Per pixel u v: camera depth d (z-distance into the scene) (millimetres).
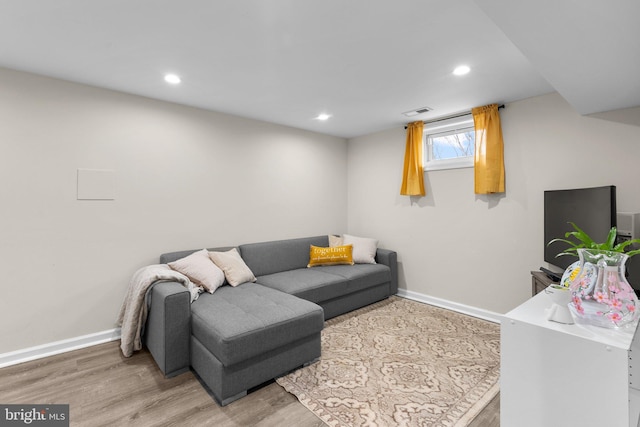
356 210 4645
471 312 3354
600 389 1057
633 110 2359
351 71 2365
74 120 2533
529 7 1169
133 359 2367
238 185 3547
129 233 2807
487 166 3090
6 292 2281
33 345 2377
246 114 3467
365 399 1891
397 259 4098
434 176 3697
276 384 2064
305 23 1739
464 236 3434
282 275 3367
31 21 1706
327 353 2471
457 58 2154
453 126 3566
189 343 2201
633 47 1456
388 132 4188
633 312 1146
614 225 1926
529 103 2928
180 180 3111
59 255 2477
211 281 2662
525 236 2967
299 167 4141
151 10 1615
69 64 2229
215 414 1760
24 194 2336
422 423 1684
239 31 1818
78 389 1980
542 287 2383
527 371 1222
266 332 1971
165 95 2863
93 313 2633
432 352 2482
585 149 2598
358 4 1572
